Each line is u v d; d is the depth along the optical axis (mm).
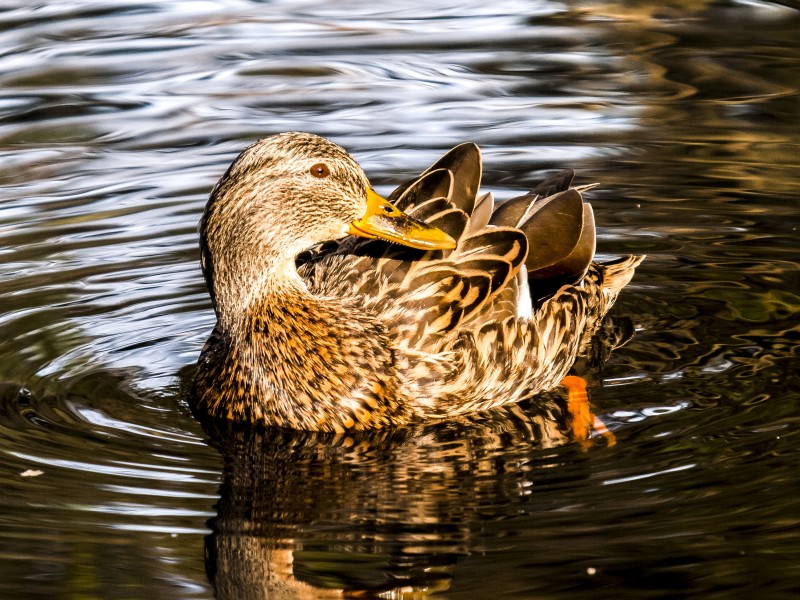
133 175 16734
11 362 12266
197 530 9391
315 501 9852
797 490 9594
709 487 9719
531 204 12648
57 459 10414
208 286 11633
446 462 10508
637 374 12031
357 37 21422
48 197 16141
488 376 11516
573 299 12422
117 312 13469
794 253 14602
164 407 11578
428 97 19047
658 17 22172
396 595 8602
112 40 21016
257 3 23062
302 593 8711
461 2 23094
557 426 11180
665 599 8320
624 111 18516
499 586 8562
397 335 11352
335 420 11125
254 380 11219
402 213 11477
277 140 11273
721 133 17672
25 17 22016
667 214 15570
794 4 22266
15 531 9273
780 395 11344
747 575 8547
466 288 11477
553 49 20812
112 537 9242
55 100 18844
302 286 11391
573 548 8977
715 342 12625
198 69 20016
